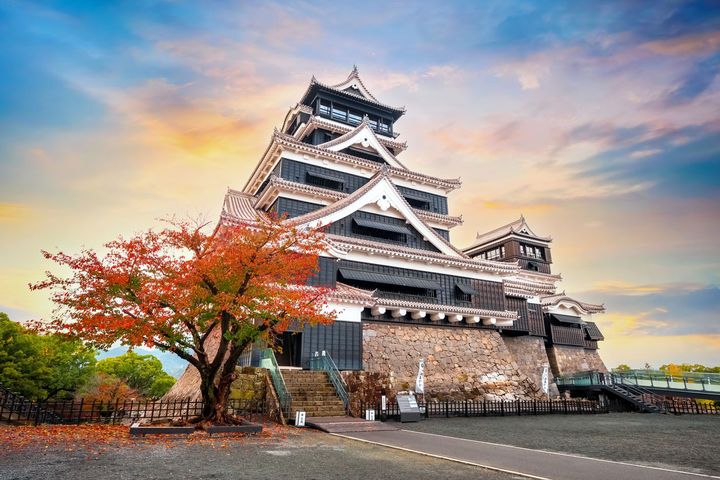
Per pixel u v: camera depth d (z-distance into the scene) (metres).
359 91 43.78
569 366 42.34
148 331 12.45
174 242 13.79
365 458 10.04
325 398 18.67
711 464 10.55
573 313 45.38
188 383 23.23
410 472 8.68
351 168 35.56
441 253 32.28
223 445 11.13
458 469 9.09
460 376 28.48
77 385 32.81
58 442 10.48
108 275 12.33
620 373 36.44
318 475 8.20
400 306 27.30
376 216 32.03
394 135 45.78
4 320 27.67
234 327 14.45
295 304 14.84
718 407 31.69
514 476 8.56
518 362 36.66
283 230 14.75
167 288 12.69
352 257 27.86
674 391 31.59
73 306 12.34
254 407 18.03
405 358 27.23
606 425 19.97
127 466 8.38
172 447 10.55
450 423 18.83
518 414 23.98
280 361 24.53
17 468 7.87
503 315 31.30
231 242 14.34
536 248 56.12
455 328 30.64
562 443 13.68
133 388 42.09
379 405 19.56
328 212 29.03
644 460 10.97
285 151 33.19
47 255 12.29
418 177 37.59
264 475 8.08
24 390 27.06
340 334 23.92
